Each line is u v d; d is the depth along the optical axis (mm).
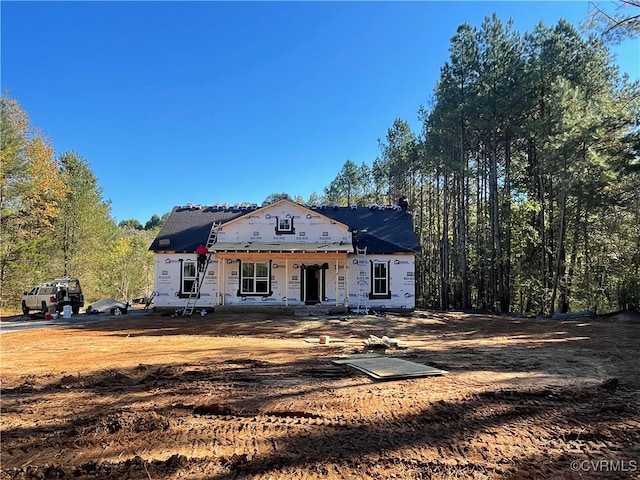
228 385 7406
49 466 4191
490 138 30672
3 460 4371
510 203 31000
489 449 4508
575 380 7551
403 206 29281
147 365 9312
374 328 17766
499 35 28781
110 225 42281
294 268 24062
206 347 12164
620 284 25453
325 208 29156
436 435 4918
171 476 3932
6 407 6219
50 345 12578
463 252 30906
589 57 27609
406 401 6219
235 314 22109
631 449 4504
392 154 48969
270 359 10094
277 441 4781
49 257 34188
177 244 24766
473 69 29297
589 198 24391
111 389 7246
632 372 8344
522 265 29453
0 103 30000
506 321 20922
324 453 4426
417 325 18922
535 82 26516
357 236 25625
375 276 24234
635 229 25797
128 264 42375
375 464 4152
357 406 6031
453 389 6910
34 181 31656
